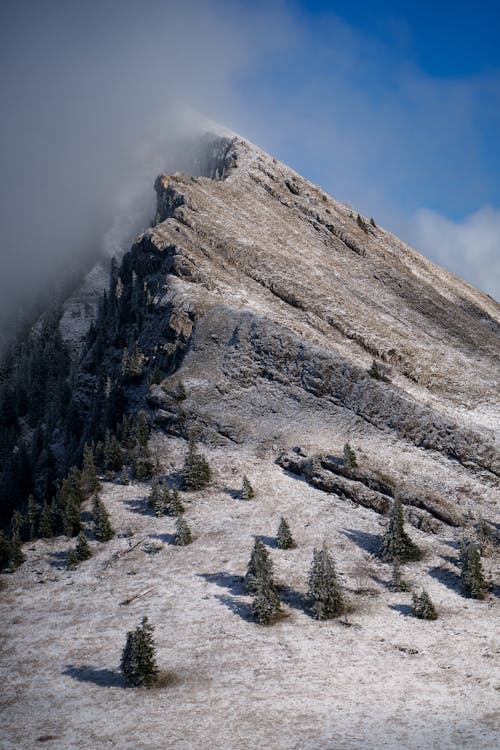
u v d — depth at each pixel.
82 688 40.38
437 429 76.44
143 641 40.47
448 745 31.94
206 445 78.56
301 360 87.06
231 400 84.50
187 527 60.50
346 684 38.78
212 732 34.50
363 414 80.19
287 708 36.44
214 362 90.25
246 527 62.69
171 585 53.62
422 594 47.78
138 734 34.81
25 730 36.12
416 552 57.09
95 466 78.38
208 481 71.75
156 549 59.72
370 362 96.88
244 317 94.69
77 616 50.28
